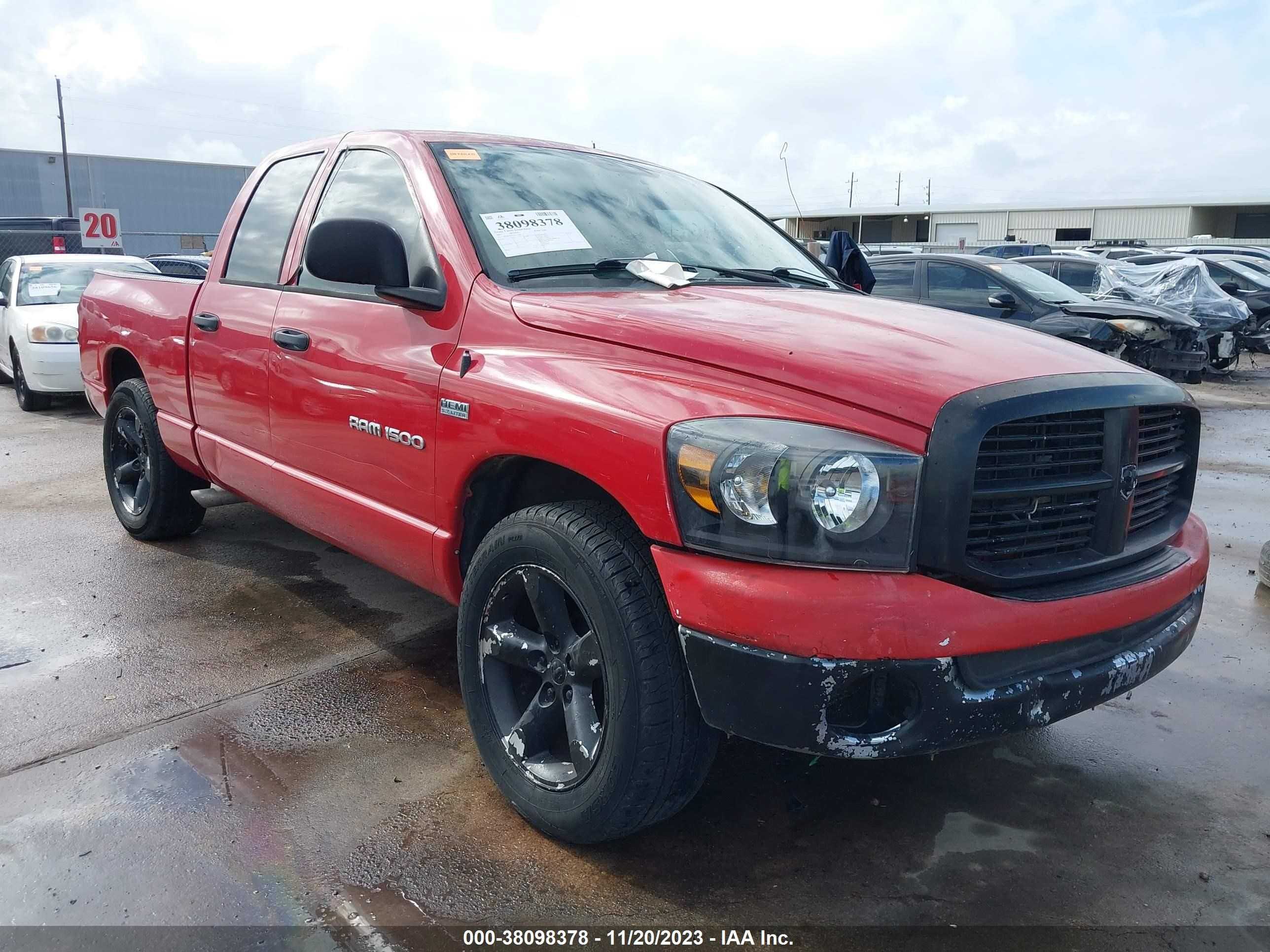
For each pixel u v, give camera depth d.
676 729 2.28
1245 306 13.53
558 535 2.40
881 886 2.43
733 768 2.99
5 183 40.03
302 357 3.41
